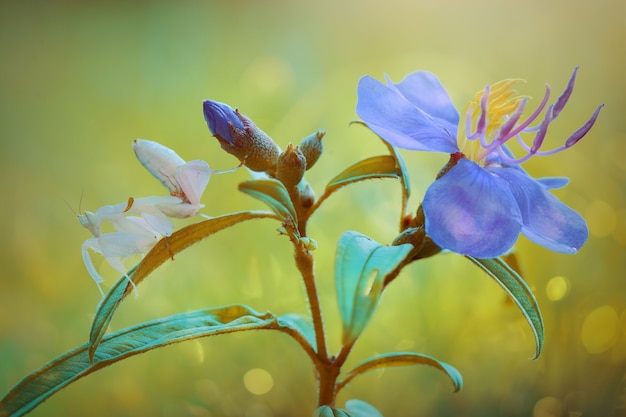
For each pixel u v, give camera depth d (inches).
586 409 22.5
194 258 25.5
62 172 31.0
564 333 23.8
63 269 27.5
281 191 15.9
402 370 23.3
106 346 15.5
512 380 23.1
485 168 15.8
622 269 24.9
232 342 23.9
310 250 16.0
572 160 27.7
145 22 39.6
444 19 37.0
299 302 24.5
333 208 25.4
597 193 27.0
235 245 25.8
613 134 29.3
